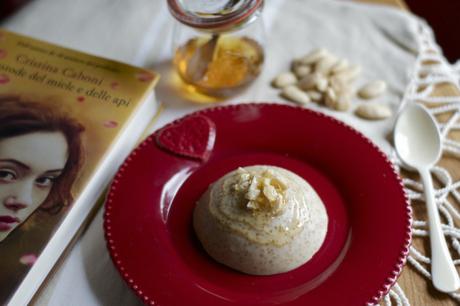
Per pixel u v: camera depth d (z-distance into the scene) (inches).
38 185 15.1
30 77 17.4
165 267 14.2
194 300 13.6
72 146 15.8
